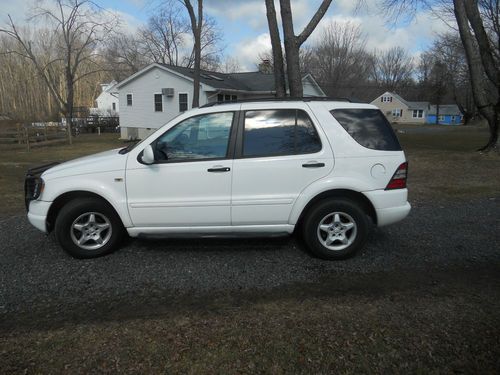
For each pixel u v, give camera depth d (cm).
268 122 449
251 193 443
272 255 470
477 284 387
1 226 605
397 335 297
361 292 372
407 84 8712
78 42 3559
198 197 443
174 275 416
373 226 584
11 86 5919
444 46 5259
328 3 1055
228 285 391
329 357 272
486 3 2319
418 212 670
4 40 4881
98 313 338
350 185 441
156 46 4806
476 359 268
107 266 441
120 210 448
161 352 279
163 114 2767
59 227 452
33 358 274
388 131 458
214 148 446
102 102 6266
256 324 315
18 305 354
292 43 1054
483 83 1462
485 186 901
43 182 451
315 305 346
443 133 3731
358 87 6756
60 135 2481
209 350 281
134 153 448
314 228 449
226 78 3069
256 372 258
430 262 446
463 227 580
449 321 316
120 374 257
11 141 2117
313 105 453
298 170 439
